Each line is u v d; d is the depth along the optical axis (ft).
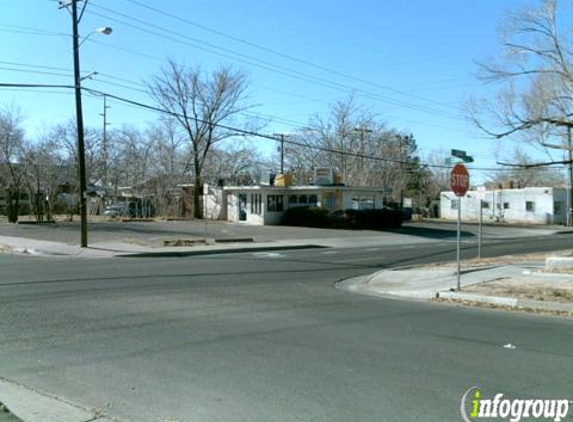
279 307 35.99
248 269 58.54
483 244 102.22
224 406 17.57
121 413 17.07
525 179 269.03
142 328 28.89
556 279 47.50
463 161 44.75
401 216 142.10
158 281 47.65
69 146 165.07
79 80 78.69
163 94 176.55
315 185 138.21
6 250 80.48
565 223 195.52
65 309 33.91
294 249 89.25
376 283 50.42
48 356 23.36
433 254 80.02
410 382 19.92
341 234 116.16
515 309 36.94
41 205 151.64
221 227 126.00
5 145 151.64
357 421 16.29
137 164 182.39
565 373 21.13
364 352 24.20
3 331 27.89
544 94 61.52
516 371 21.36
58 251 76.74
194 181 167.43
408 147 242.37
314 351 24.32
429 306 38.22
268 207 139.64
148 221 142.31
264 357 23.27
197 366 21.94
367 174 189.78
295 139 191.42
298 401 17.97
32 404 17.74
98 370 21.42
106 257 72.38
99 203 178.60
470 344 25.89
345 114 217.56
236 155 186.29
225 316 32.48
